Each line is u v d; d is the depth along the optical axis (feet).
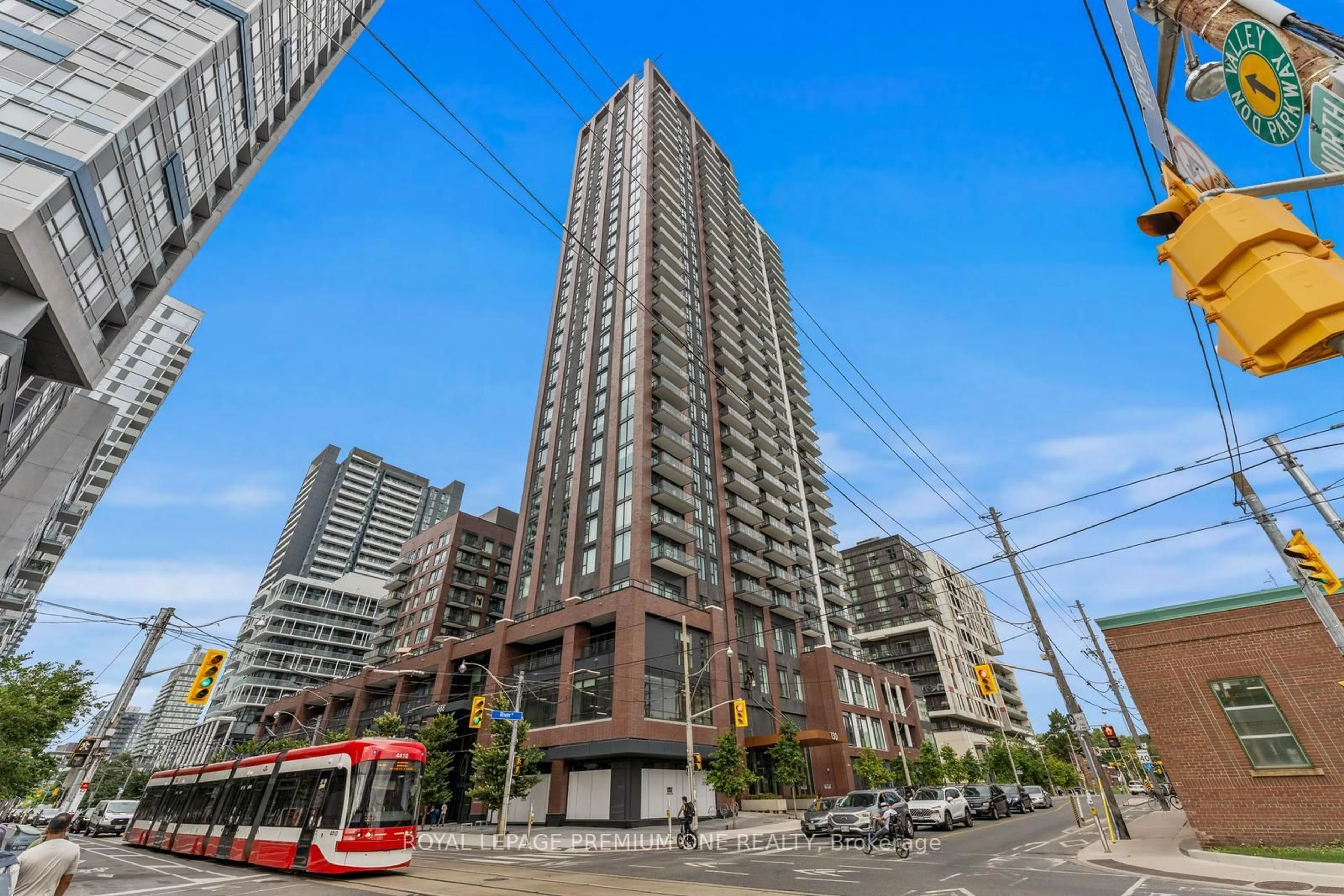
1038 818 104.88
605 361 180.04
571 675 125.49
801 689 171.32
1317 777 46.16
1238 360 8.13
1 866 48.03
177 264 89.66
